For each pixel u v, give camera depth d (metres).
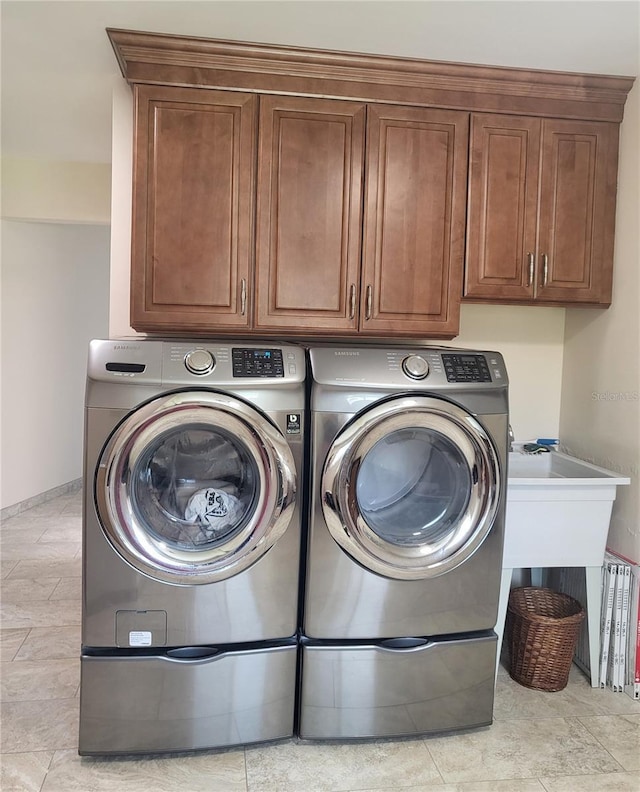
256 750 2.15
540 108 2.58
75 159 3.96
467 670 2.25
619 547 2.65
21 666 2.64
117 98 2.61
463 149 2.55
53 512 4.90
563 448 3.05
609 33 2.21
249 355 2.08
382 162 2.50
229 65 2.38
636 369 2.54
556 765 2.11
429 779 2.03
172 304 2.42
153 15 2.14
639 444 2.52
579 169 2.63
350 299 2.52
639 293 2.52
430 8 2.07
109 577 2.02
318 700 2.16
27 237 4.73
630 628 2.54
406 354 2.19
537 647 2.54
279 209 2.46
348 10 2.09
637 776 2.06
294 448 2.09
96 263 5.74
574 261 2.66
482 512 2.21
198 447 2.08
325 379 2.08
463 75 2.49
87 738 2.04
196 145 2.40
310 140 2.46
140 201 2.38
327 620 2.15
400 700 2.20
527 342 3.04
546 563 2.51
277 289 2.48
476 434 2.17
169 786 1.97
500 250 2.60
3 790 1.94
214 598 2.07
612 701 2.49
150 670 2.05
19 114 3.12
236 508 2.11
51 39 2.32
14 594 3.36
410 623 2.20
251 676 2.11
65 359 5.38
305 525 2.15
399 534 2.24
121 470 1.97
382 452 2.21
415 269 2.55
